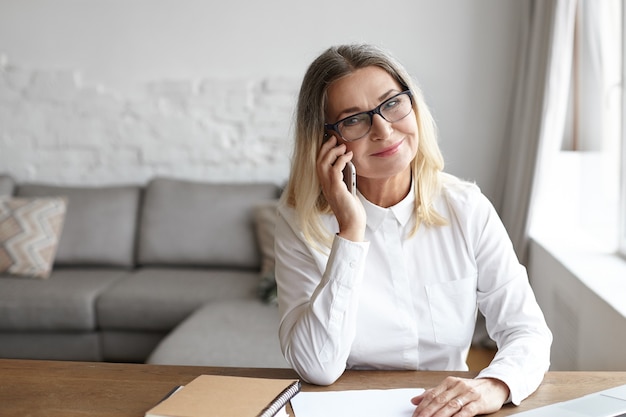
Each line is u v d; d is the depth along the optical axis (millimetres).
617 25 3014
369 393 1368
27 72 4520
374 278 1615
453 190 1636
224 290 3676
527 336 1481
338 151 1505
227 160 4449
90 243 4180
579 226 3766
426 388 1386
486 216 1613
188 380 1443
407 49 4266
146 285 3754
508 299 1579
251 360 2660
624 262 2949
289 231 1627
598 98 3385
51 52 4508
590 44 3482
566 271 2895
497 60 4215
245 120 4410
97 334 3703
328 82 1494
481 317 3791
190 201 4180
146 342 3686
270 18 4344
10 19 4512
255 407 1216
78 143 4523
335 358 1427
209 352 2729
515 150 3768
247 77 4395
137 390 1393
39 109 4531
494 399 1285
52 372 1496
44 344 3725
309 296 1572
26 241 4000
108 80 4484
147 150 4488
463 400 1264
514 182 3693
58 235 4141
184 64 4430
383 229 1610
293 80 4359
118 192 4312
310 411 1291
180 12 4398
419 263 1614
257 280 3857
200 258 4094
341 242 1451
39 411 1310
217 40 4391
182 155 4473
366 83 1476
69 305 3643
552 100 3281
